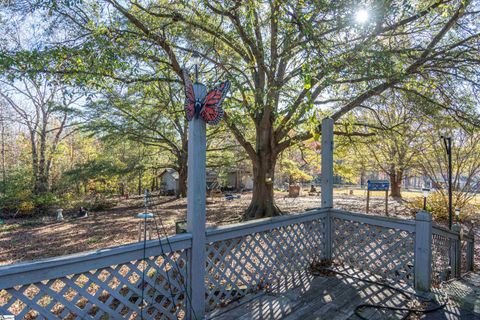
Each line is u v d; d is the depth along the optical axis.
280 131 7.98
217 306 2.48
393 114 7.61
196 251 2.22
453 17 4.53
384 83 4.94
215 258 2.43
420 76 5.12
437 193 8.96
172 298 2.17
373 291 2.85
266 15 5.51
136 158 14.79
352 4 3.38
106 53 4.31
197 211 2.22
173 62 6.13
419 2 4.42
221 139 15.30
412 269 2.95
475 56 4.84
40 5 4.10
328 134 3.71
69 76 4.58
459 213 8.02
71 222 9.49
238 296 2.66
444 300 2.68
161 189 21.88
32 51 4.22
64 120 14.69
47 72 4.44
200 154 2.23
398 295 2.77
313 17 3.80
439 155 8.55
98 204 13.10
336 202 13.45
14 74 4.36
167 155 17.14
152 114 10.81
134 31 5.42
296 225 3.24
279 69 5.99
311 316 2.38
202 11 5.48
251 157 8.50
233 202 13.95
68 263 1.62
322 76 3.59
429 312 2.48
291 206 11.92
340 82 3.84
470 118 5.03
